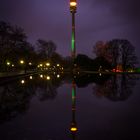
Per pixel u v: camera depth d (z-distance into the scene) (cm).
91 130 1140
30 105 1878
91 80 4844
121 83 4162
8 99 2205
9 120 1355
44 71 10462
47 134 1073
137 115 1495
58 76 6444
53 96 2419
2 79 3950
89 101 2097
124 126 1216
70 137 1026
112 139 995
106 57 10756
